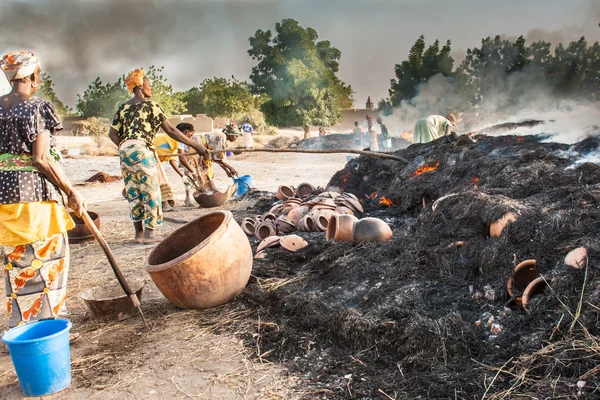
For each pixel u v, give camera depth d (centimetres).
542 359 319
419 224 536
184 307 477
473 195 505
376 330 382
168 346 412
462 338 357
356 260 506
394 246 516
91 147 3064
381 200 816
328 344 392
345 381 342
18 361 345
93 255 705
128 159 723
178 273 451
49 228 400
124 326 458
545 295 366
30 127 378
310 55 4156
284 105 4141
